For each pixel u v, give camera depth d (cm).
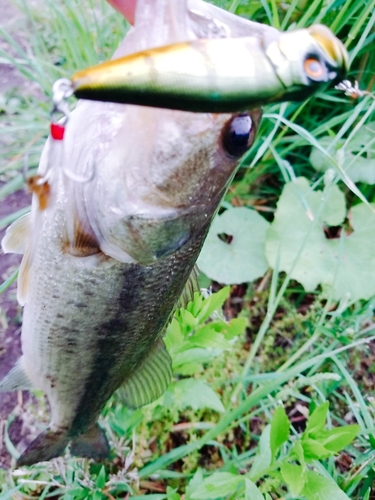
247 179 59
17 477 44
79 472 42
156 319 28
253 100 13
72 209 23
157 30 18
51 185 21
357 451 46
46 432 37
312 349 55
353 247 56
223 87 13
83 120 22
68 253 25
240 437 50
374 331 55
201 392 41
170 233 21
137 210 21
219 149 20
